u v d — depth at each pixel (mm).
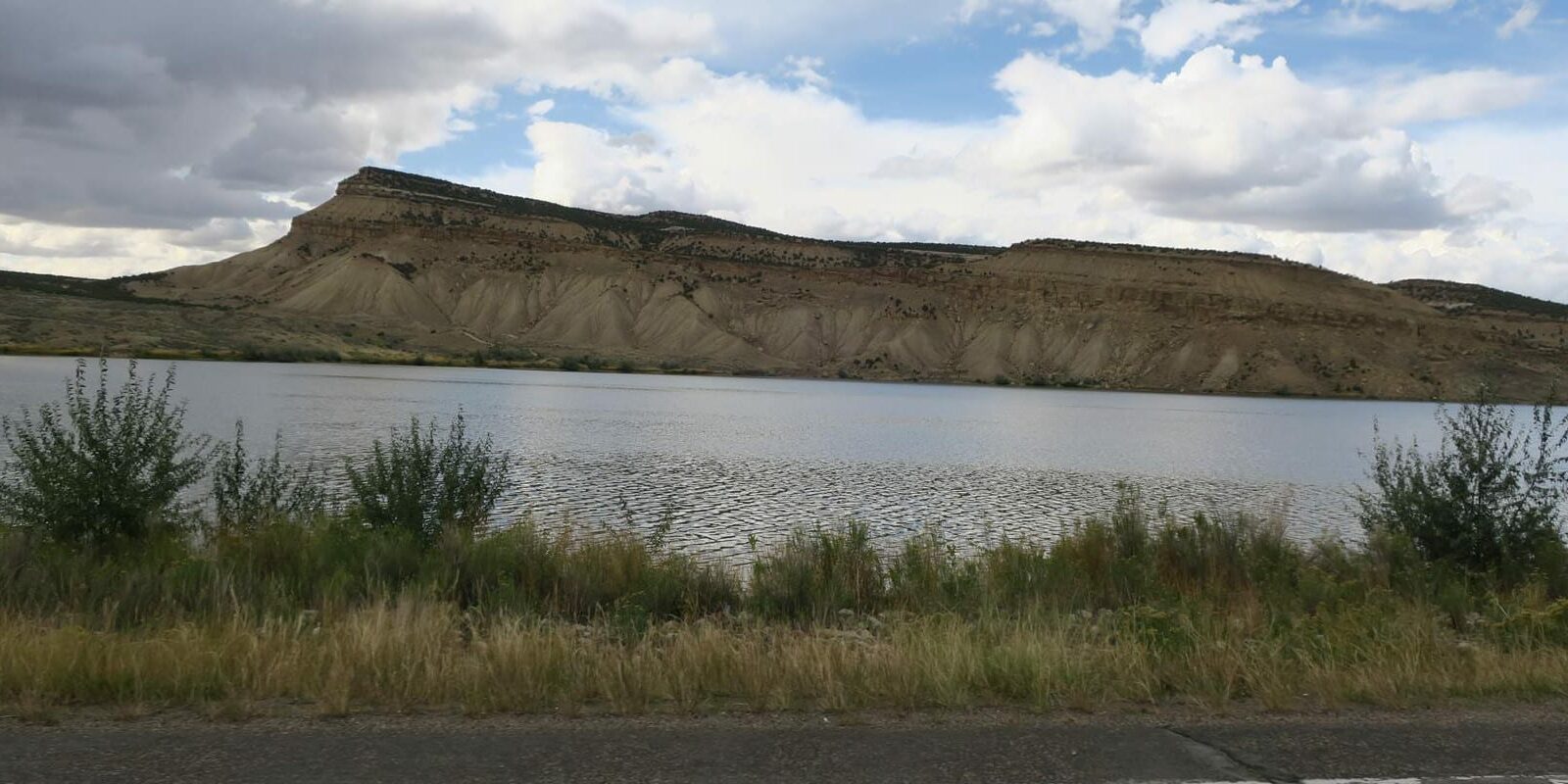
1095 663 6555
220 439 36719
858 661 6371
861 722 5379
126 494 11086
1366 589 10953
